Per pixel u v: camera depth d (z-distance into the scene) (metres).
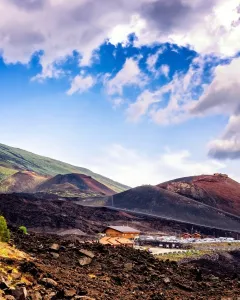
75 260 43.53
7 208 171.62
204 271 85.44
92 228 166.12
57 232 146.50
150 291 35.97
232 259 107.69
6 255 35.78
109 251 54.16
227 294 38.62
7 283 23.94
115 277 38.56
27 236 57.00
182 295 36.41
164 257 92.75
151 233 163.75
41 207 182.00
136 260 51.84
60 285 28.48
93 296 27.66
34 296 23.38
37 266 32.66
